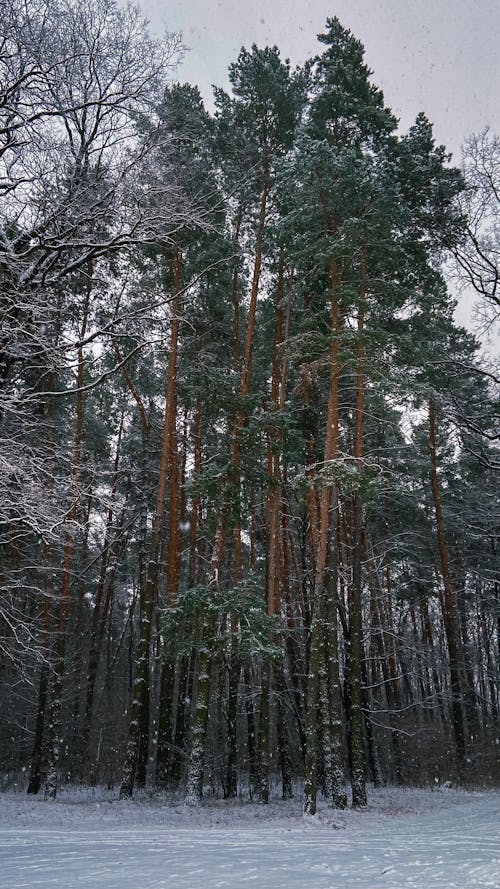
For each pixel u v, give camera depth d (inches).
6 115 473.4
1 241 467.5
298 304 882.1
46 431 618.8
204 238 802.8
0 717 1029.8
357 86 767.1
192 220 526.9
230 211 801.6
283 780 797.9
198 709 672.4
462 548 1249.4
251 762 908.6
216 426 943.0
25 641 637.3
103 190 490.9
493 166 681.0
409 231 750.5
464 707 1197.1
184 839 407.2
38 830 456.8
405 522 1103.0
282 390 804.6
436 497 1066.7
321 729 831.1
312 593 852.0
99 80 498.9
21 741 1112.8
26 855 322.0
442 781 988.6
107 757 1089.4
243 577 830.5
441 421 1083.3
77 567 989.8
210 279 852.6
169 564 805.9
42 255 467.8
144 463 992.9
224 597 653.3
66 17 480.4
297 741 1106.1
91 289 623.5
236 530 817.5
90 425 1008.2
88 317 646.5
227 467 718.5
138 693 725.3
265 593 882.1
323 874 258.2
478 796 797.2
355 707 689.6
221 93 845.8
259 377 914.7
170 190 511.5
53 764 745.6
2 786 902.4
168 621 653.3
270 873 260.8
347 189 672.4
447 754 1064.2
